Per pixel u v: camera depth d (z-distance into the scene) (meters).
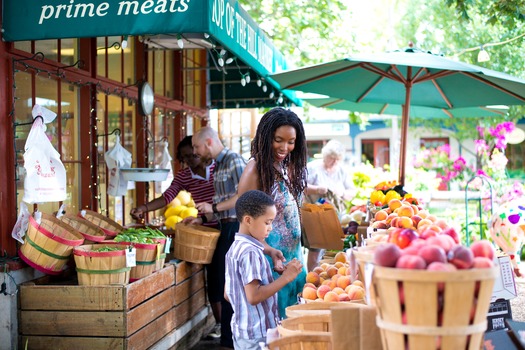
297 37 13.74
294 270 3.27
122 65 6.54
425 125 17.91
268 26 12.62
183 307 5.42
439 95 7.43
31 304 4.30
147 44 6.98
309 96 9.39
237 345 3.33
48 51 5.13
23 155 4.47
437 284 1.70
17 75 4.70
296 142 4.19
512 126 10.14
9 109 4.51
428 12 16.20
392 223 3.51
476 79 6.25
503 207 7.86
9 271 4.27
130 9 3.99
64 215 5.01
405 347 1.77
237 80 9.09
